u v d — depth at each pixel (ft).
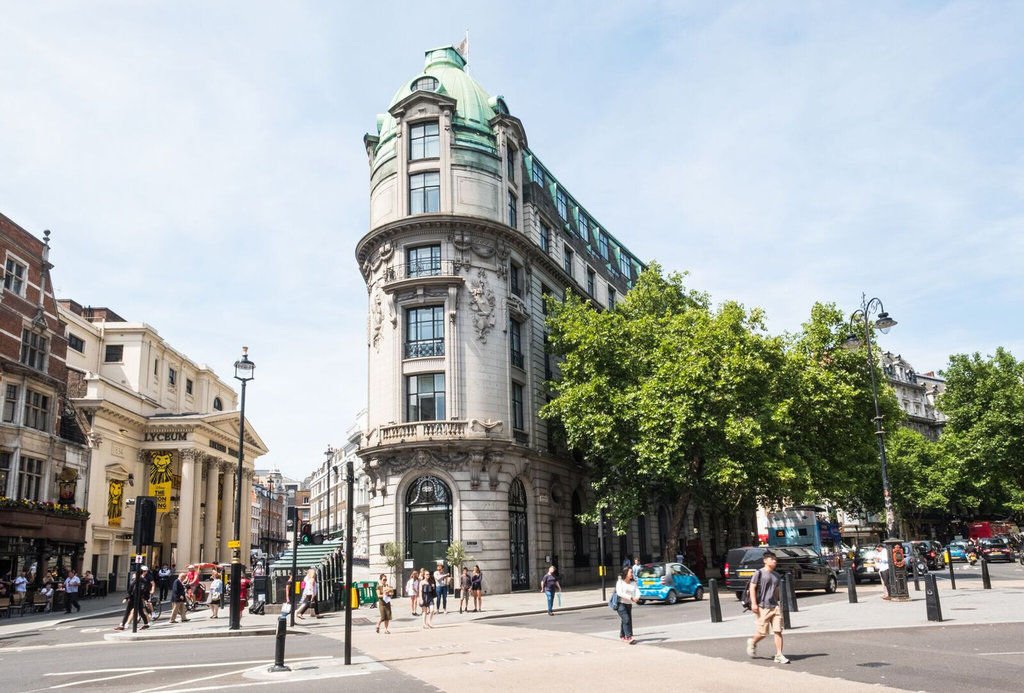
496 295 127.85
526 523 127.13
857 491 155.53
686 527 195.31
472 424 118.62
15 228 130.31
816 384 130.00
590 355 125.29
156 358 220.02
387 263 127.75
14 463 123.13
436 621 81.30
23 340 131.23
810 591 104.32
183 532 191.52
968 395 197.16
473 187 129.18
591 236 182.91
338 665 45.78
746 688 32.32
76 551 136.98
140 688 38.73
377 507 120.06
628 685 34.24
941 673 34.73
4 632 79.51
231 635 71.41
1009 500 213.25
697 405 112.06
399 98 139.74
